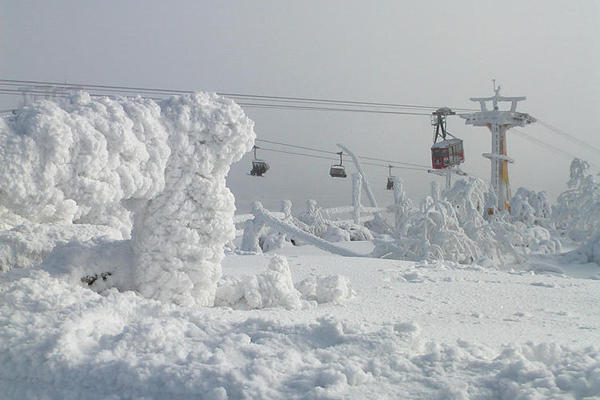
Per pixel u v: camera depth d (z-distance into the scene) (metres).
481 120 42.41
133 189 6.77
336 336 5.00
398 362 4.32
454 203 25.66
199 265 7.89
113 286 7.79
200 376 4.13
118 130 6.55
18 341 4.91
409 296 10.32
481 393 3.86
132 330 5.00
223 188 7.98
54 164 6.04
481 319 8.35
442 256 20.92
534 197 42.28
